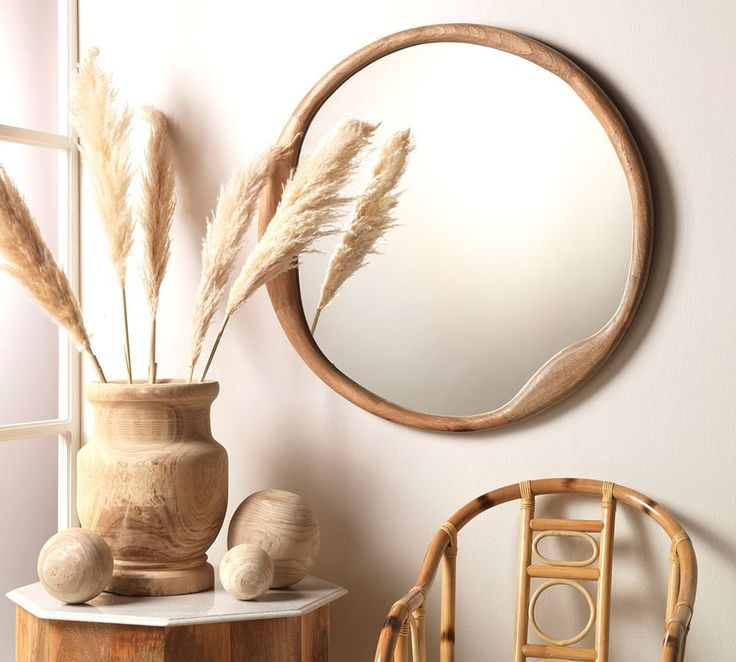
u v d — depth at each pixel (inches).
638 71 66.7
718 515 65.3
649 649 67.3
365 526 74.3
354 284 73.5
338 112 74.0
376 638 74.0
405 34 71.2
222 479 67.3
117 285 81.0
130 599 63.2
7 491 76.4
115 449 64.9
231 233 68.4
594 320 66.9
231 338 78.0
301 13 75.6
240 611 60.4
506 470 70.4
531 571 66.6
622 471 67.6
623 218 66.3
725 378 65.0
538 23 69.1
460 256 70.8
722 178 64.9
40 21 79.3
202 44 78.5
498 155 69.8
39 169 79.7
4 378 76.0
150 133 74.6
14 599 63.8
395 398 72.3
